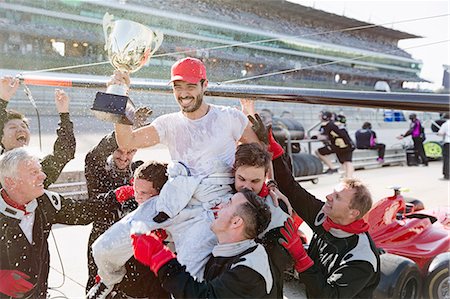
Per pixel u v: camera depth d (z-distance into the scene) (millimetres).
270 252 1727
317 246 1994
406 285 2867
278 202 1873
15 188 2014
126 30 1915
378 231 3320
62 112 2439
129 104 1766
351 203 1848
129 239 1744
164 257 1573
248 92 1918
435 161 13680
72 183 5203
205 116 1819
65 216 2229
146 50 1938
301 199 2074
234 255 1575
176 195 1721
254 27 31000
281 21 33438
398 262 2826
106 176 2449
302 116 17453
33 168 2021
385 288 2734
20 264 2055
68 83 2422
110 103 1701
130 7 17875
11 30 21797
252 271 1520
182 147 1805
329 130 9117
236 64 28922
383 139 15469
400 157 13352
